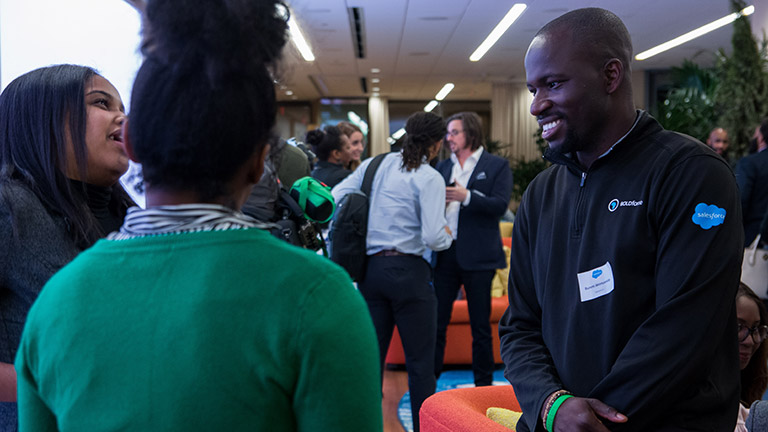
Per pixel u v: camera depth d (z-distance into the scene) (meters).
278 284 0.66
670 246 1.19
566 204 1.38
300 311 0.65
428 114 2.86
